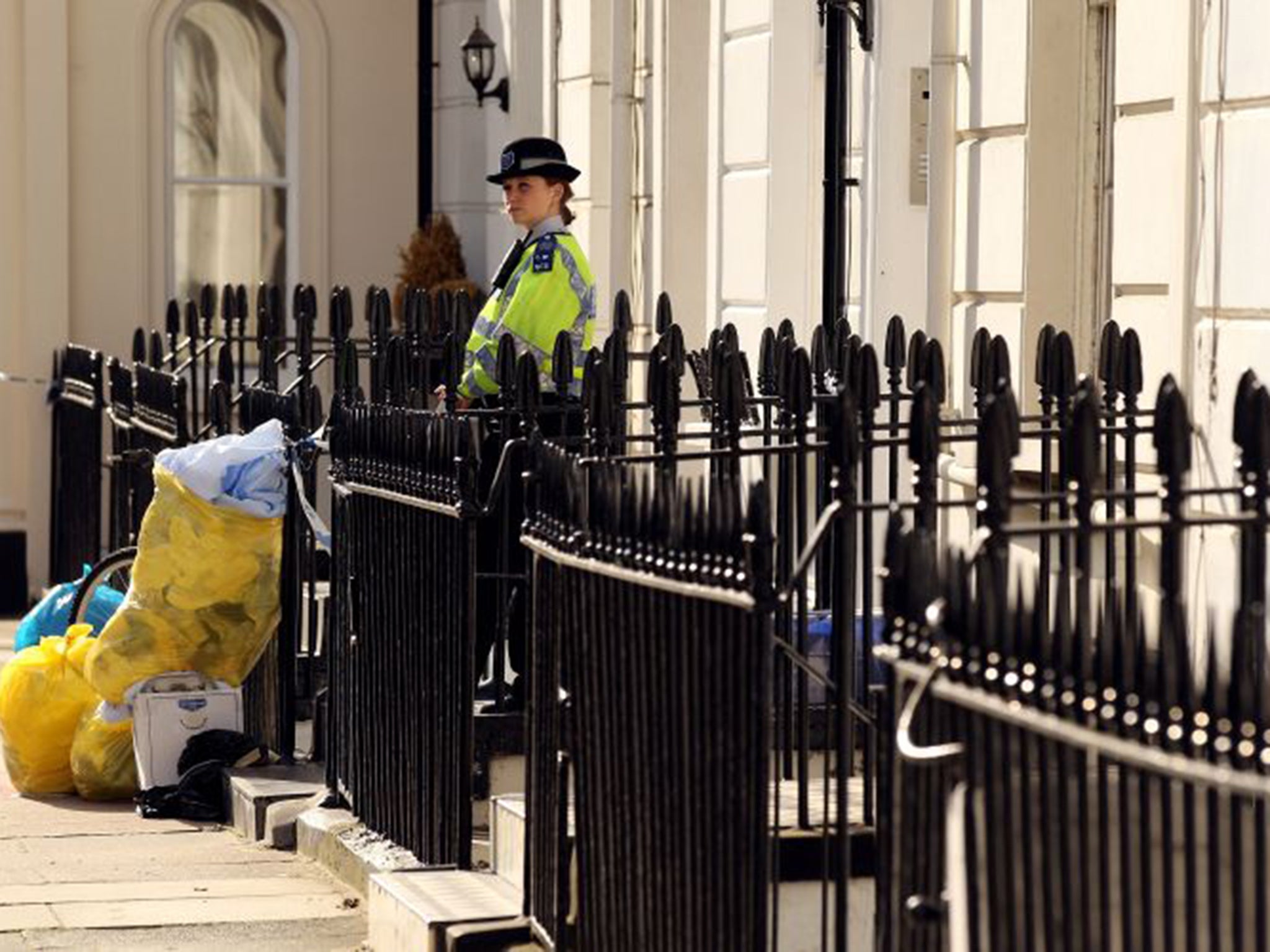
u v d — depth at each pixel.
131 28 59.97
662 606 18.50
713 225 43.47
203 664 32.31
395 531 26.42
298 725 34.31
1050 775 13.61
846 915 17.83
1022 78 30.84
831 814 21.55
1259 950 12.99
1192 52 25.97
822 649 25.83
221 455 31.44
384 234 61.94
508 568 27.97
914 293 36.28
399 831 26.64
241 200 61.56
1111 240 30.19
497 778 27.14
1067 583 15.48
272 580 31.95
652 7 47.09
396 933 23.39
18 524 57.88
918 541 15.20
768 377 28.47
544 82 54.38
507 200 32.00
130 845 29.77
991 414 15.29
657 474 19.55
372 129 61.69
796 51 40.31
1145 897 13.30
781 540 25.05
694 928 18.11
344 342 33.22
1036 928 13.77
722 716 17.61
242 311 46.59
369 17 61.50
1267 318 24.41
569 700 20.56
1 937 24.72
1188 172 26.03
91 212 59.91
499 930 22.02
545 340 31.20
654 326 46.47
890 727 15.80
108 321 60.12
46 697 33.22
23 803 33.16
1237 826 13.01
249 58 61.44
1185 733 13.16
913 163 36.22
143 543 31.92
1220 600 24.72
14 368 58.62
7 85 58.62
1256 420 17.11
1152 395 27.67
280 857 28.83
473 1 59.19
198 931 24.98
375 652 27.23
